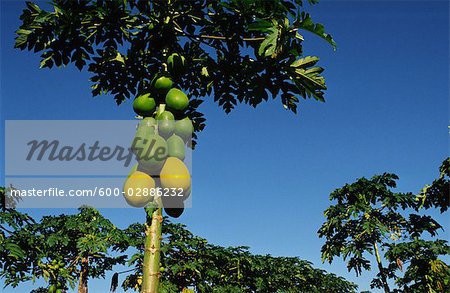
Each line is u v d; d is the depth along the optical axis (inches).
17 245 658.8
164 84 176.7
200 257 893.2
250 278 975.6
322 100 216.5
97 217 850.8
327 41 195.3
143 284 142.2
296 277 1145.4
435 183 649.6
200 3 208.5
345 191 871.1
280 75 216.5
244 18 206.8
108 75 240.4
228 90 245.6
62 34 215.9
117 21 213.3
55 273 740.0
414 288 733.3
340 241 842.2
